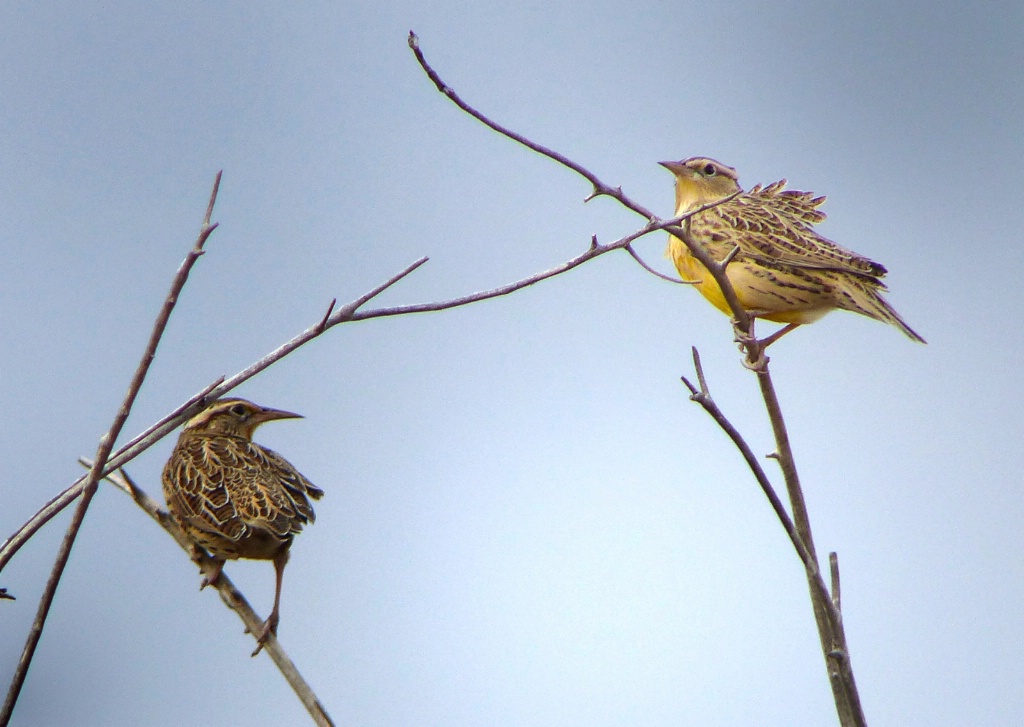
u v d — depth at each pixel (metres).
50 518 7.48
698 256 10.23
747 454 8.09
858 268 13.49
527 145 8.24
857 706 8.73
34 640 7.11
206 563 10.45
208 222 7.14
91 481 7.11
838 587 9.18
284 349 7.82
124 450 7.65
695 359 7.88
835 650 8.71
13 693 7.05
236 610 10.00
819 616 9.20
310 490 12.24
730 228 13.95
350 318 7.86
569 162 8.32
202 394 7.78
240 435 12.73
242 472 11.32
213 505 10.73
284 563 11.15
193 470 11.26
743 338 10.36
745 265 13.80
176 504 10.95
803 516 10.02
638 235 8.42
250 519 10.65
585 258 8.24
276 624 10.54
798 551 8.48
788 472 10.20
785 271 13.62
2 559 7.32
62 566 7.14
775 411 10.18
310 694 9.13
